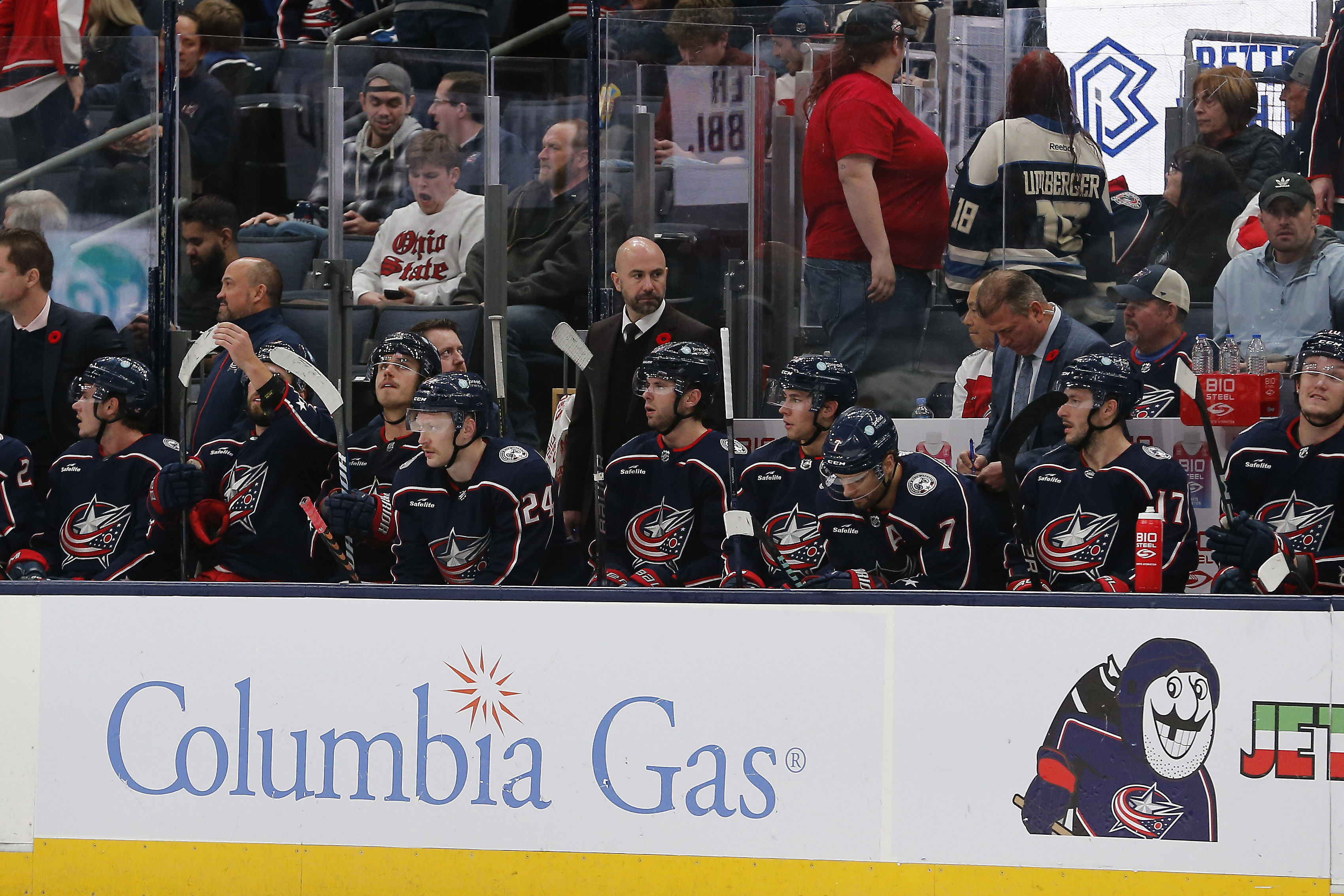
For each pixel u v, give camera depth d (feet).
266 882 49.21
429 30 73.72
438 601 48.19
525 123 68.90
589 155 65.16
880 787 46.03
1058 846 45.27
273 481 57.57
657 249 58.44
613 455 58.13
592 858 47.57
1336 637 43.52
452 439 53.62
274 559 57.77
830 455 51.39
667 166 60.18
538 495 54.24
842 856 46.26
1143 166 56.95
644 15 59.52
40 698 50.29
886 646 45.93
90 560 58.90
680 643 47.06
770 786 46.65
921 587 51.78
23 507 60.23
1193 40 56.44
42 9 63.93
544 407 66.28
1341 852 43.55
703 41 59.16
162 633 49.65
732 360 59.62
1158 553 48.93
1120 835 44.96
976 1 57.62
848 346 58.95
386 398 58.49
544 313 66.08
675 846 47.19
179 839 49.57
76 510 59.06
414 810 48.37
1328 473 51.34
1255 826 44.19
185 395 56.59
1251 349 55.31
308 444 57.72
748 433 59.21
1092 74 56.95
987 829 45.52
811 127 58.23
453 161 65.98
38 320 62.28
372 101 65.26
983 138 57.52
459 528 54.49
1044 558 53.21
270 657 49.11
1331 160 54.60
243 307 60.80
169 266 63.31
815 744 46.37
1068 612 45.01
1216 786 44.37
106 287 63.16
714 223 59.88
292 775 49.03
